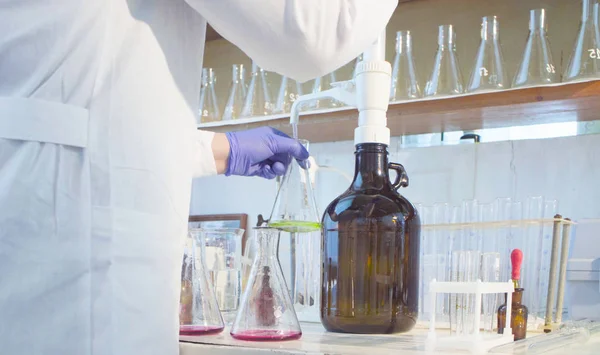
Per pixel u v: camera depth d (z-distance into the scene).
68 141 0.90
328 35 0.93
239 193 2.45
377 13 0.98
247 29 0.91
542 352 0.90
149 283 0.93
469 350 0.89
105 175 0.92
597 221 1.45
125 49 0.95
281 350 0.85
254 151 1.14
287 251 1.85
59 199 0.89
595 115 1.72
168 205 0.96
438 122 1.86
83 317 0.88
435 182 2.00
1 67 0.92
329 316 1.11
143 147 0.95
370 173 1.14
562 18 1.84
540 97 1.58
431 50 2.05
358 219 1.10
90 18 0.92
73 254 0.88
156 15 0.99
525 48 1.74
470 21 2.00
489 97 1.64
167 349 0.93
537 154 1.85
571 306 1.44
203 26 1.08
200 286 1.08
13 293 0.87
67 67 0.91
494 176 1.91
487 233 1.46
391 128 1.97
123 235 0.92
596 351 0.93
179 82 1.02
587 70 1.62
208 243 1.31
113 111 0.93
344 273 1.10
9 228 0.87
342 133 2.08
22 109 0.89
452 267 1.20
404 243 1.11
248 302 1.01
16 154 0.90
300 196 1.17
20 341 0.87
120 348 0.89
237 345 0.91
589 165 1.78
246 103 2.17
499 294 1.06
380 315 1.07
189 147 1.02
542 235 1.41
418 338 1.02
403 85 1.90
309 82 2.04
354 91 1.20
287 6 0.89
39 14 0.90
